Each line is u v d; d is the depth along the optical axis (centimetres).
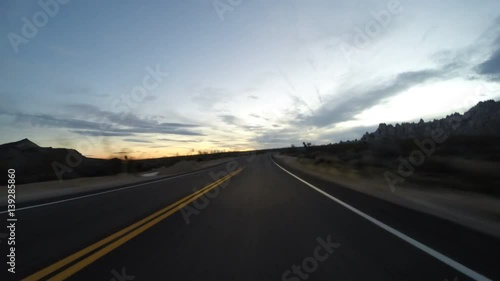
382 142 3700
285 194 1467
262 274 504
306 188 1702
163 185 2102
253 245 665
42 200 1470
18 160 2812
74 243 709
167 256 600
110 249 652
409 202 1190
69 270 537
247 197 1394
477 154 2459
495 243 643
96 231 823
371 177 2198
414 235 711
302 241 688
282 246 654
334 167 3316
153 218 975
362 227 798
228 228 823
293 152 10350
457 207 1073
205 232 785
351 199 1286
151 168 5047
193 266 545
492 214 945
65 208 1213
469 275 483
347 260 559
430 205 1119
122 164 3900
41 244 705
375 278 480
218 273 511
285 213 1009
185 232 789
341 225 826
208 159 8231
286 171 3166
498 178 1719
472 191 1487
